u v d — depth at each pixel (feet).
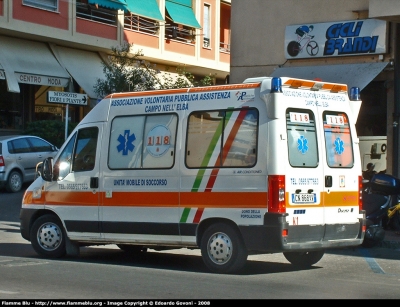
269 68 61.46
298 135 31.01
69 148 36.78
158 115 33.86
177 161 32.86
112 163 34.96
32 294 26.18
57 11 92.43
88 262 35.94
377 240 42.22
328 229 31.99
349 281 30.68
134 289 27.45
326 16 58.34
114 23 102.78
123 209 34.37
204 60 121.39
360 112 57.82
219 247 31.53
